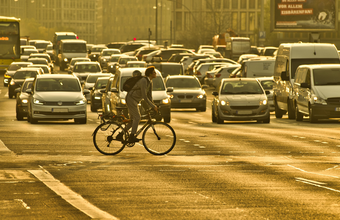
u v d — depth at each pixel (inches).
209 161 1462.8
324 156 1545.3
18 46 6776.6
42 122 2790.4
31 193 1051.3
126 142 1583.4
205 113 3521.2
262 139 1959.9
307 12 6683.1
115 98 2741.1
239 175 1249.4
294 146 1761.8
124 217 866.1
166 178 1213.1
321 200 984.3
